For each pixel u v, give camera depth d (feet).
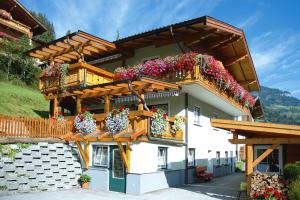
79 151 54.44
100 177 51.67
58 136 52.60
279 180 38.52
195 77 52.80
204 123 68.74
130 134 47.37
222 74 61.00
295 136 39.70
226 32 59.88
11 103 76.43
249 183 40.63
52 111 69.15
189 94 60.85
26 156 46.32
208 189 53.26
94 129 53.42
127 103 64.23
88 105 71.56
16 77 100.53
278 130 37.40
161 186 52.13
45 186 48.44
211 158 72.74
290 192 35.65
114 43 65.31
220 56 71.87
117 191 49.44
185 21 55.57
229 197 45.93
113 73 71.15
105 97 55.31
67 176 51.83
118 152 50.47
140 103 49.16
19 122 47.24
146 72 57.93
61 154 51.49
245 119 109.09
